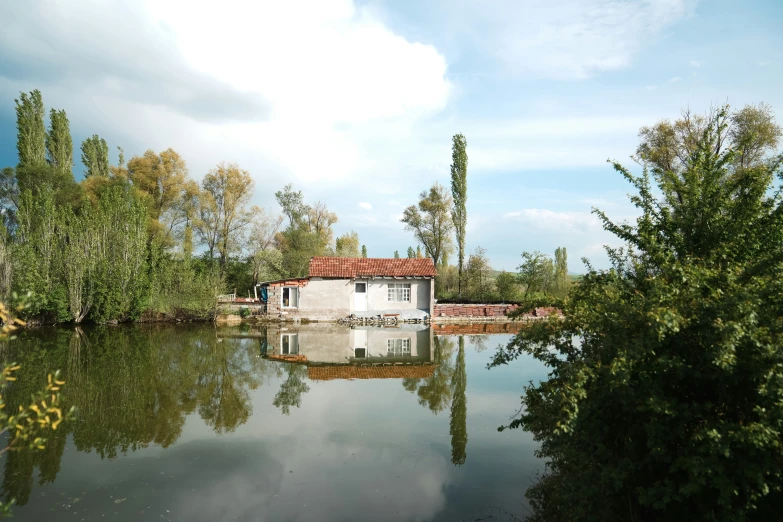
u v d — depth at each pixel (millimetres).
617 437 4496
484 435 8570
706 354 3832
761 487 3443
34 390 11305
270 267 42031
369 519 5652
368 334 22969
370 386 12344
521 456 7586
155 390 11672
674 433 4023
